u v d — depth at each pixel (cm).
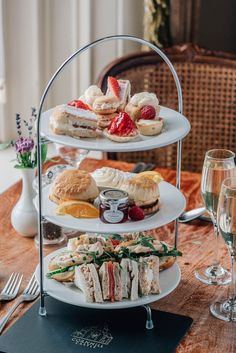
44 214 140
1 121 351
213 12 320
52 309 144
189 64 252
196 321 142
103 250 145
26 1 332
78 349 131
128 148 131
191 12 300
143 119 143
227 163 157
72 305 145
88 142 134
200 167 259
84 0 329
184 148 259
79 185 146
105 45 337
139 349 131
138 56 251
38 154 135
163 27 302
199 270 161
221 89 252
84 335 136
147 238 151
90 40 336
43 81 350
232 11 319
